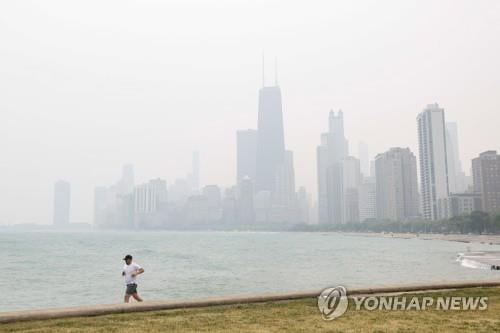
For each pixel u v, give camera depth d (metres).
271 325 12.34
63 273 63.78
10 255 106.56
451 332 11.64
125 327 12.02
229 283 50.47
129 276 18.25
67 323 12.49
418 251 121.50
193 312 14.07
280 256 103.19
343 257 98.50
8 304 36.62
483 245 157.00
